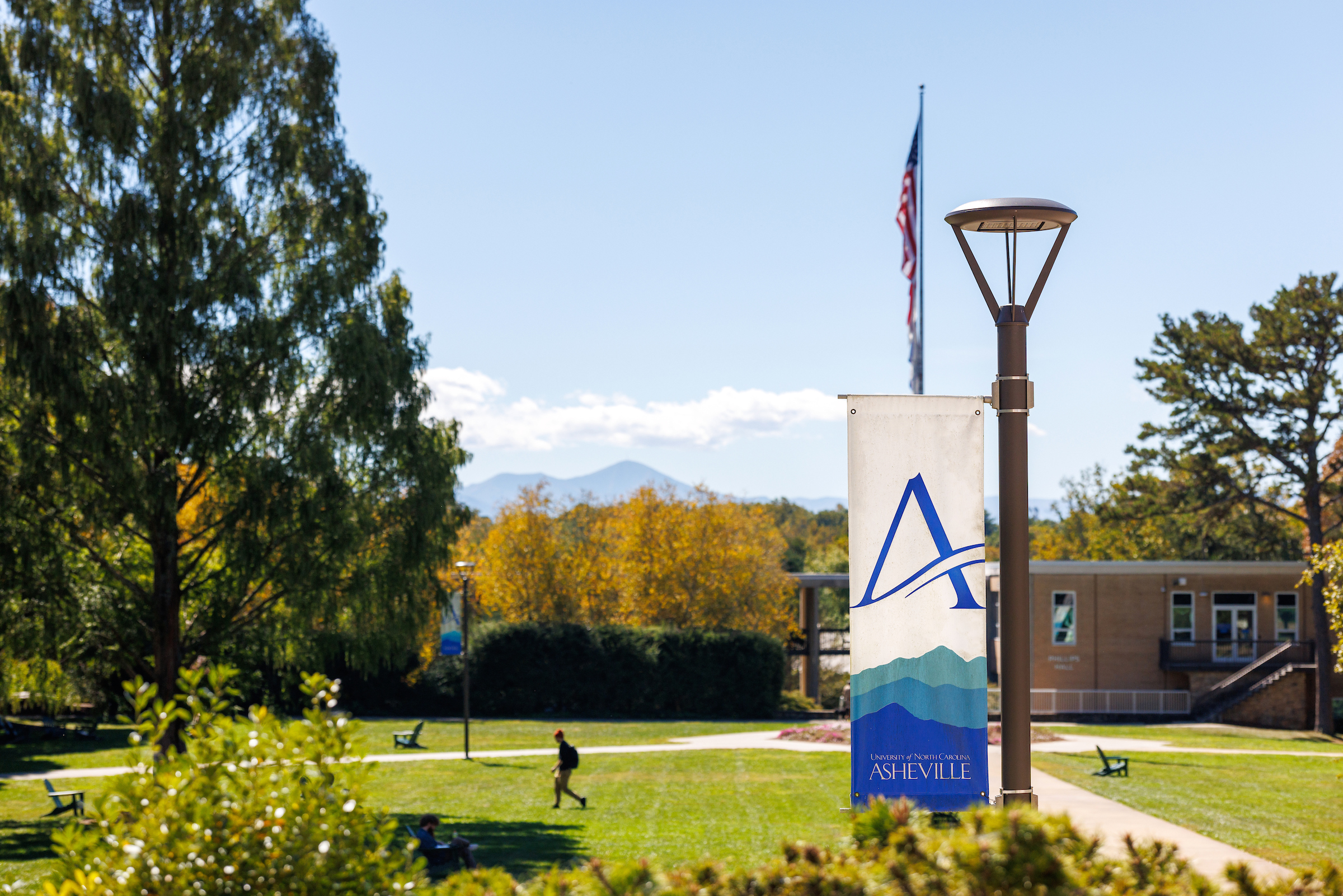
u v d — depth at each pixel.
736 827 18.81
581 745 34.50
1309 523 38.66
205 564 23.23
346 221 23.12
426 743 35.62
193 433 20.72
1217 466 39.22
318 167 23.22
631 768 28.12
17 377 19.98
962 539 7.17
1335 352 37.59
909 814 4.65
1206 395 39.28
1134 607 44.75
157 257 21.92
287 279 23.02
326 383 22.25
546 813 20.91
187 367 21.52
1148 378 40.66
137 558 23.25
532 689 49.22
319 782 5.12
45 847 17.44
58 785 24.83
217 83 22.09
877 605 7.15
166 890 4.70
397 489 23.20
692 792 23.22
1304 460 38.56
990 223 7.18
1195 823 17.31
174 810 4.87
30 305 19.88
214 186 21.95
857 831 4.70
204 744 5.12
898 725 7.10
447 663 48.84
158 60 22.78
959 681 7.11
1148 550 70.00
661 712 49.69
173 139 21.55
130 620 21.66
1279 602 44.41
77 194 22.02
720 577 55.09
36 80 21.97
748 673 49.16
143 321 20.47
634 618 56.66
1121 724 40.88
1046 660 44.78
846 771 26.33
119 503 20.81
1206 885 4.38
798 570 82.62
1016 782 6.80
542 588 56.66
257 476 21.06
